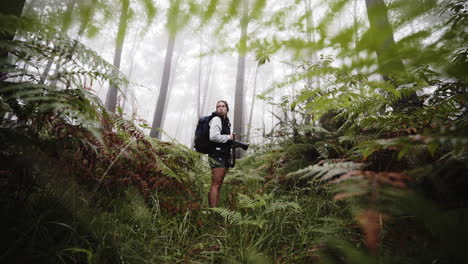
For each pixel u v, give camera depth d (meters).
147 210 1.73
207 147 2.55
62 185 1.14
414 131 1.30
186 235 1.73
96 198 1.68
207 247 1.67
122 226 1.51
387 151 1.30
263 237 1.66
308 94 0.73
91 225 1.31
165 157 2.28
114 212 1.65
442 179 0.79
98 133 0.95
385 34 0.32
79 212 1.30
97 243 1.29
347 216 1.62
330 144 2.19
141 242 1.49
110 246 1.29
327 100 0.75
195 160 2.66
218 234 1.86
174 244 1.66
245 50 0.44
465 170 0.78
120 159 1.88
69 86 1.11
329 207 1.85
